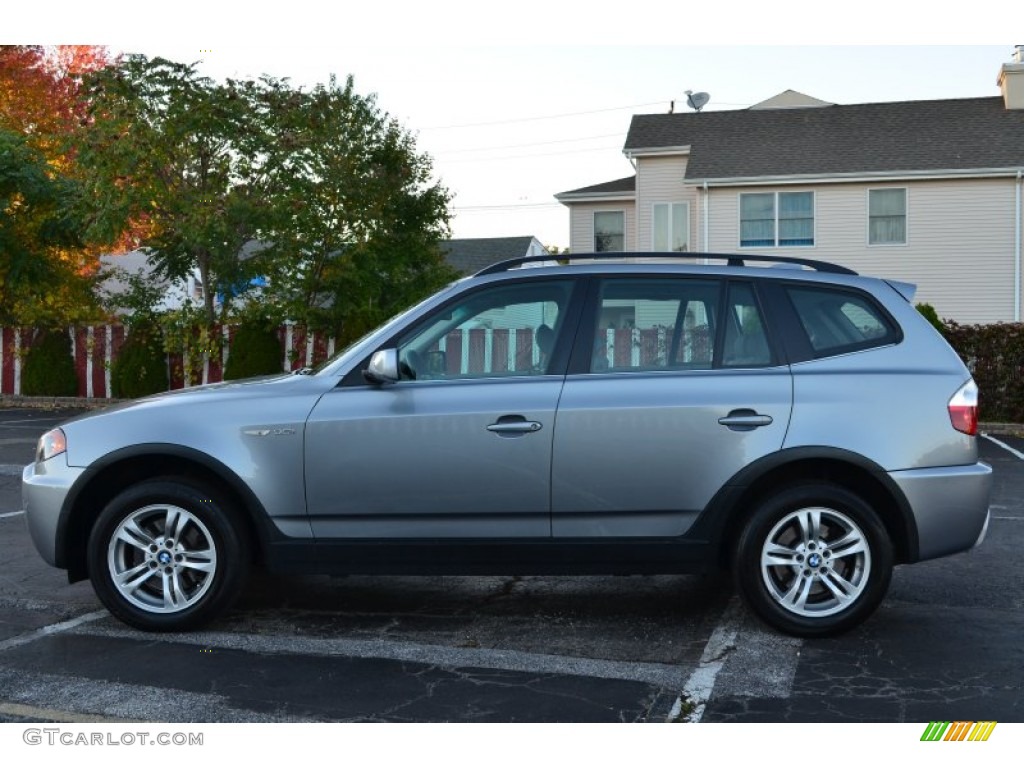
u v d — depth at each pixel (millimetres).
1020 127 26453
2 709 4359
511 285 5500
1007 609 5875
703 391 5246
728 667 4855
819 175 25906
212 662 4965
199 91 19812
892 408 5211
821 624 5219
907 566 6926
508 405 5254
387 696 4496
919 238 25750
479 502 5250
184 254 21500
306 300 21391
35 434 15570
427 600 6164
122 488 5617
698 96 32438
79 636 5406
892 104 28797
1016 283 25250
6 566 7000
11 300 23219
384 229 23391
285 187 20547
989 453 13742
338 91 23375
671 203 28578
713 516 5219
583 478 5215
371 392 5355
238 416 5371
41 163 22656
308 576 6746
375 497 5281
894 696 4480
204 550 5426
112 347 22297
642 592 6332
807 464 5289
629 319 5418
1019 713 4301
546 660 4988
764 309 5406
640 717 4246
